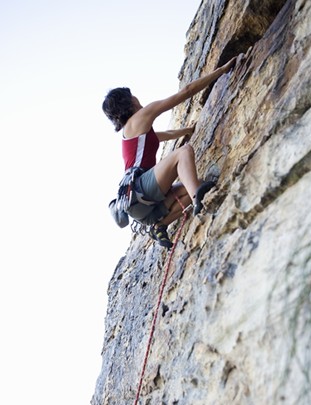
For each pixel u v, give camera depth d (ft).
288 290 7.75
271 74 12.72
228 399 8.29
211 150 14.89
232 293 9.20
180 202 13.66
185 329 10.93
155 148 14.06
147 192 13.12
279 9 15.19
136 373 15.12
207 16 21.31
